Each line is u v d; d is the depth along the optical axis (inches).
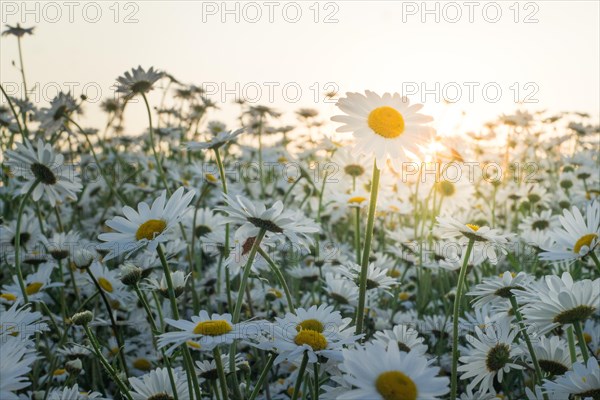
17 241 24.5
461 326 25.1
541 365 21.2
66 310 30.0
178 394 20.8
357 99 20.7
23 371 16.2
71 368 23.3
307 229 20.0
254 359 29.7
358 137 20.2
